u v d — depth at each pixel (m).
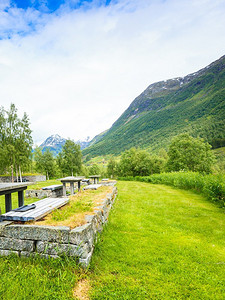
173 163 37.50
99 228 4.13
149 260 3.29
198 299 2.41
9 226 3.00
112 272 2.91
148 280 2.73
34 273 2.56
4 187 3.34
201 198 9.62
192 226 5.24
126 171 45.09
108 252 3.47
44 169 44.94
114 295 2.37
